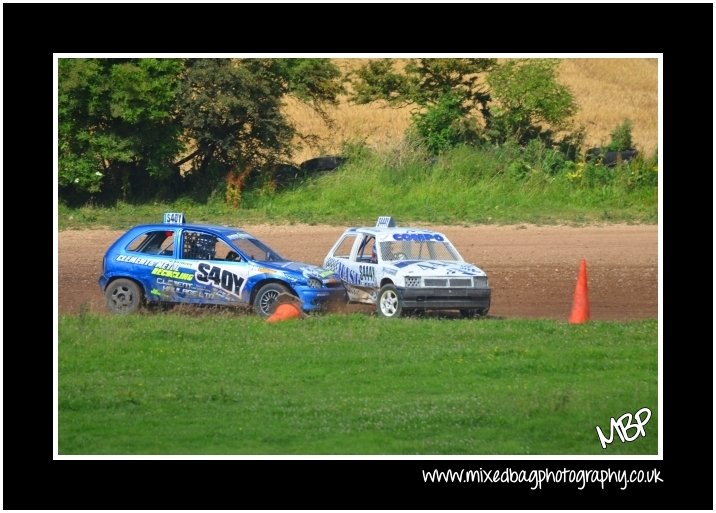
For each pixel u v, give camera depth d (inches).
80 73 3727.9
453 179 3809.1
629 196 3676.2
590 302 2247.8
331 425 1316.4
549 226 3334.2
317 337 1747.0
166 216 2142.0
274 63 4057.6
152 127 3880.4
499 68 4281.5
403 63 4554.6
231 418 1350.9
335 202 3750.0
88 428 1326.3
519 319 1958.7
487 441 1278.3
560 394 1411.2
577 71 6461.6
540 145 3927.2
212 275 2044.8
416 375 1531.7
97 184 3826.3
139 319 1905.8
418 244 2231.8
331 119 4495.6
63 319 1898.4
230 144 3976.4
